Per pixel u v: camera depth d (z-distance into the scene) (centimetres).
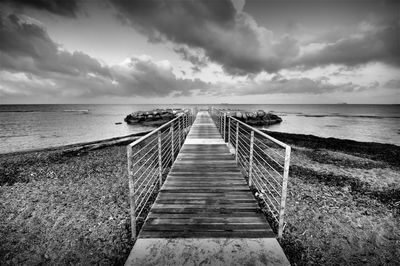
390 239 361
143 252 253
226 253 251
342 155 1074
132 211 294
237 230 291
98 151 1121
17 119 4319
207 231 289
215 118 1853
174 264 236
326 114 6975
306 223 394
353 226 395
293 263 293
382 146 1419
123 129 2711
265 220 314
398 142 1898
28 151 1305
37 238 358
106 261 299
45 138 1984
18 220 416
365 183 656
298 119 4772
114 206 458
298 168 791
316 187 589
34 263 304
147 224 305
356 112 8475
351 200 510
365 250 331
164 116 3616
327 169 804
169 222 309
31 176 697
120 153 1052
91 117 5044
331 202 490
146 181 611
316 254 314
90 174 705
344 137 2216
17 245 342
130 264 236
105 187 578
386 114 7056
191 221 311
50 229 382
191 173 500
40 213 441
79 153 1082
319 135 2355
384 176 738
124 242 330
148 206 438
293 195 518
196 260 241
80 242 342
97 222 397
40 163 892
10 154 1208
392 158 1065
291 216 415
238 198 378
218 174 493
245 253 251
